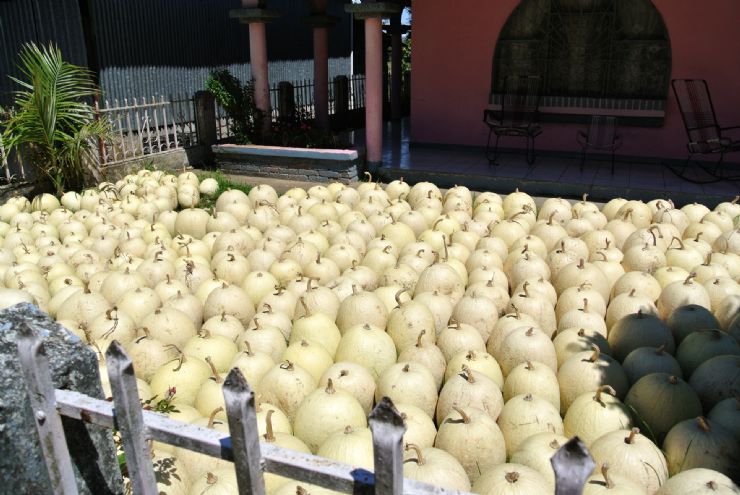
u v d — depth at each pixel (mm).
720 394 3939
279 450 1979
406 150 12570
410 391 3871
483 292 5082
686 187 9312
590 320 4750
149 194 8648
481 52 11867
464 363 4164
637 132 11047
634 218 6938
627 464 3205
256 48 11562
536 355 4211
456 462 3223
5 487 2146
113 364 1989
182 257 6137
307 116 14445
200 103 12156
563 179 9898
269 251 6316
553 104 11492
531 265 5562
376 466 1752
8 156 10031
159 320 4695
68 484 2221
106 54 12641
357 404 3721
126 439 2078
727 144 9578
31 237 7094
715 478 2975
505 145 12094
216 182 9938
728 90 10398
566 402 4055
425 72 12367
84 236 7309
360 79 18156
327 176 10750
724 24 10188
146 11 13484
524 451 3311
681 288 4984
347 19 20141
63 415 2158
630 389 3965
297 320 4707
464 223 6895
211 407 3787
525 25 11469
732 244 5930
